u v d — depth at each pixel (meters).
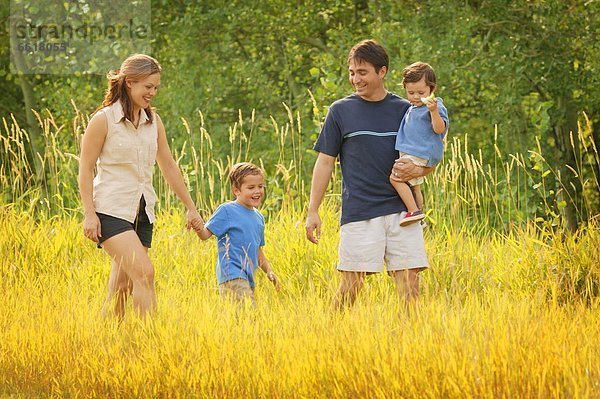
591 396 8.42
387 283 14.70
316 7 37.50
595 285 14.29
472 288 14.69
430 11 33.62
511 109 33.09
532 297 13.87
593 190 39.00
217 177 33.12
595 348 9.93
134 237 12.15
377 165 12.40
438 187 18.28
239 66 35.94
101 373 10.28
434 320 10.51
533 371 8.80
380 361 9.37
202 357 10.24
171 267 16.72
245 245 13.65
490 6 34.53
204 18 35.94
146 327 11.36
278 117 36.28
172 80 36.53
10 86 43.50
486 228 17.42
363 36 35.16
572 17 35.16
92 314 12.23
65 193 21.56
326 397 9.23
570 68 35.06
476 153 33.12
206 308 12.05
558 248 14.82
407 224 12.36
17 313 12.62
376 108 12.49
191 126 35.66
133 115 12.32
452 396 8.62
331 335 10.39
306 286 15.40
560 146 38.31
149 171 12.49
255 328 10.94
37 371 10.94
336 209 18.91
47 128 20.83
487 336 9.67
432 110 12.00
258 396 9.59
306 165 33.47
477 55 33.16
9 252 17.61
